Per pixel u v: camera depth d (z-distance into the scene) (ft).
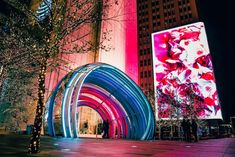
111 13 210.38
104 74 72.02
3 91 74.84
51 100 63.77
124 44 237.86
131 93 77.36
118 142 51.39
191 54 267.18
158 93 202.80
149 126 77.41
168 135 146.41
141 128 80.94
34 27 34.17
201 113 230.27
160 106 190.60
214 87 240.94
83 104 90.99
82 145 37.24
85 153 25.52
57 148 30.53
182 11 311.27
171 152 29.71
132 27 270.05
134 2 289.74
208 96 240.53
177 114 177.68
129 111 83.25
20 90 76.28
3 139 42.80
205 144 52.85
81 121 136.56
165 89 266.36
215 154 27.76
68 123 59.00
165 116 183.73
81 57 140.56
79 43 122.93
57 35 29.71
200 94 244.83
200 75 252.83
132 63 254.47
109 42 192.13
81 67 64.90
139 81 306.35
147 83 299.17
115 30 215.92
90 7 35.24
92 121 144.56
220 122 288.30
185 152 30.04
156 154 26.68
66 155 23.07
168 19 320.09
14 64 63.36
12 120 84.89
